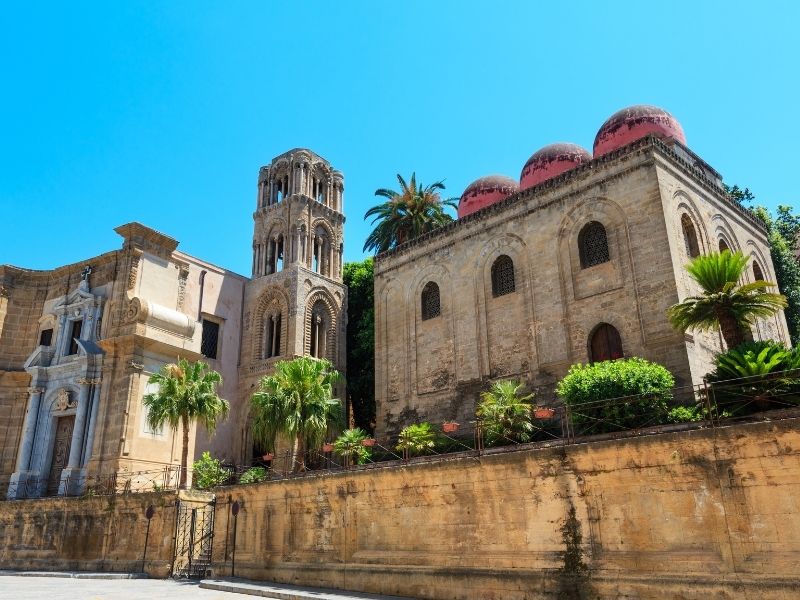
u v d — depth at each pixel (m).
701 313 21.19
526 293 30.77
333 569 19.92
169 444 35.31
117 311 36.91
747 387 17.22
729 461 13.18
